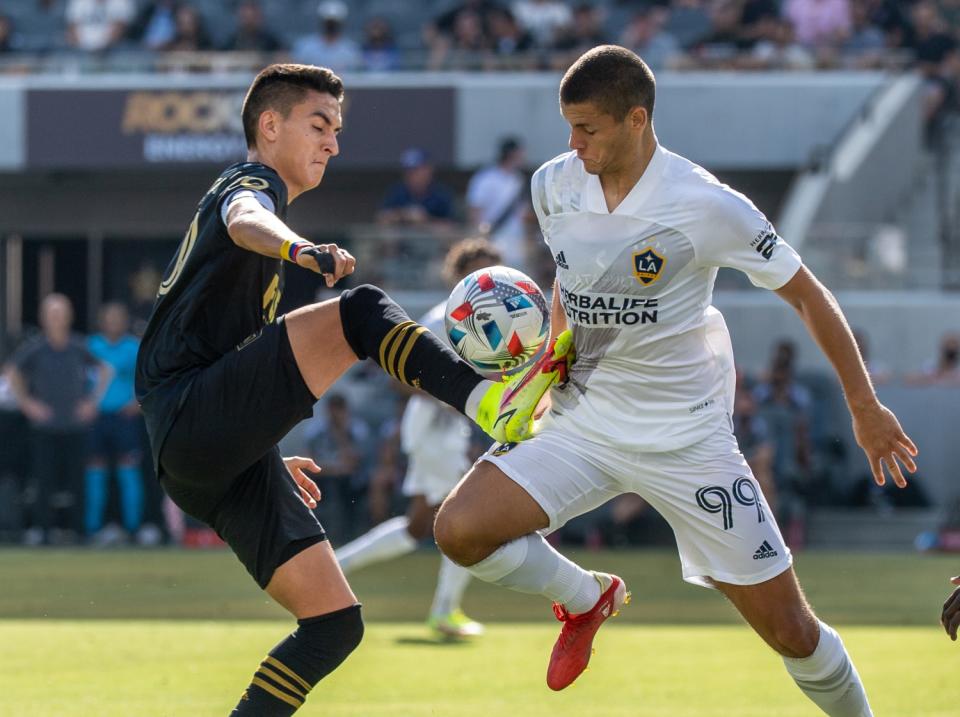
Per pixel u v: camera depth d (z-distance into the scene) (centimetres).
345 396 2967
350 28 3984
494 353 905
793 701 1167
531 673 1320
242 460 818
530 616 1806
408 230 3094
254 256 827
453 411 1698
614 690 1226
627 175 864
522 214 3078
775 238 865
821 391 2952
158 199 3694
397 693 1205
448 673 1317
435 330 1340
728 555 881
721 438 895
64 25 4000
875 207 3469
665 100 3503
